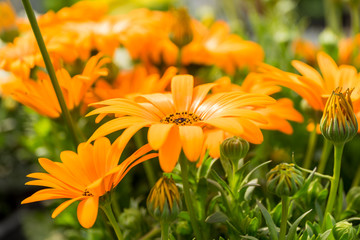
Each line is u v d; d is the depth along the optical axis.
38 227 0.61
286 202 0.34
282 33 0.58
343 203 0.39
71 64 0.46
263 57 0.55
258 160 0.45
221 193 0.36
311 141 0.43
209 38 0.56
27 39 0.45
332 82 0.39
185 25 0.49
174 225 0.39
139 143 0.45
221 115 0.34
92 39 0.48
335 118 0.34
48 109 0.41
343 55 0.56
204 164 0.38
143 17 0.51
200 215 0.38
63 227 0.50
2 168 0.77
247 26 0.83
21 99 0.41
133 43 0.49
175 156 0.32
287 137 0.50
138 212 0.42
